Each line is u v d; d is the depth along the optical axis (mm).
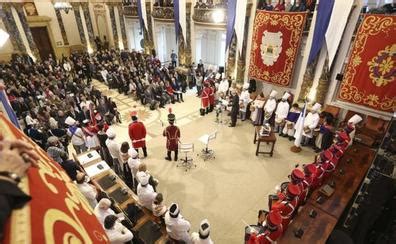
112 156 7508
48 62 17312
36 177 986
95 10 20844
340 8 8117
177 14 14688
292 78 10398
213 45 16656
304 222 4996
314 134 9234
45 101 11352
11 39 16812
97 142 8328
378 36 7598
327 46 8711
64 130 8922
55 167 1395
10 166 882
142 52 19828
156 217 5016
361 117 8594
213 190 7363
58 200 995
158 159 8750
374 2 8953
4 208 680
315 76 9602
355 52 8203
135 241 4637
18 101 10859
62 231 832
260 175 7988
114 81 15461
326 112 9242
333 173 6387
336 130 8867
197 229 6152
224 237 5973
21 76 13969
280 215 4477
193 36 15523
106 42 22047
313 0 9062
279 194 5621
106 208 4340
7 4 15945
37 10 18953
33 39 18688
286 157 8898
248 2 10969
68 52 21172
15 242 621
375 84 8008
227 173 8070
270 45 10508
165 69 14773
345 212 6004
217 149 9336
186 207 6781
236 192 7305
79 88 13391
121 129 11016
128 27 20516
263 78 11266
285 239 4664
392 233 4930
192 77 15641
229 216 6531
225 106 11961
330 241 4758
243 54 11898
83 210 1182
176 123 11375
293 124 9812
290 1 10422
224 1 13125
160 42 19000
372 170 4914
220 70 14547
